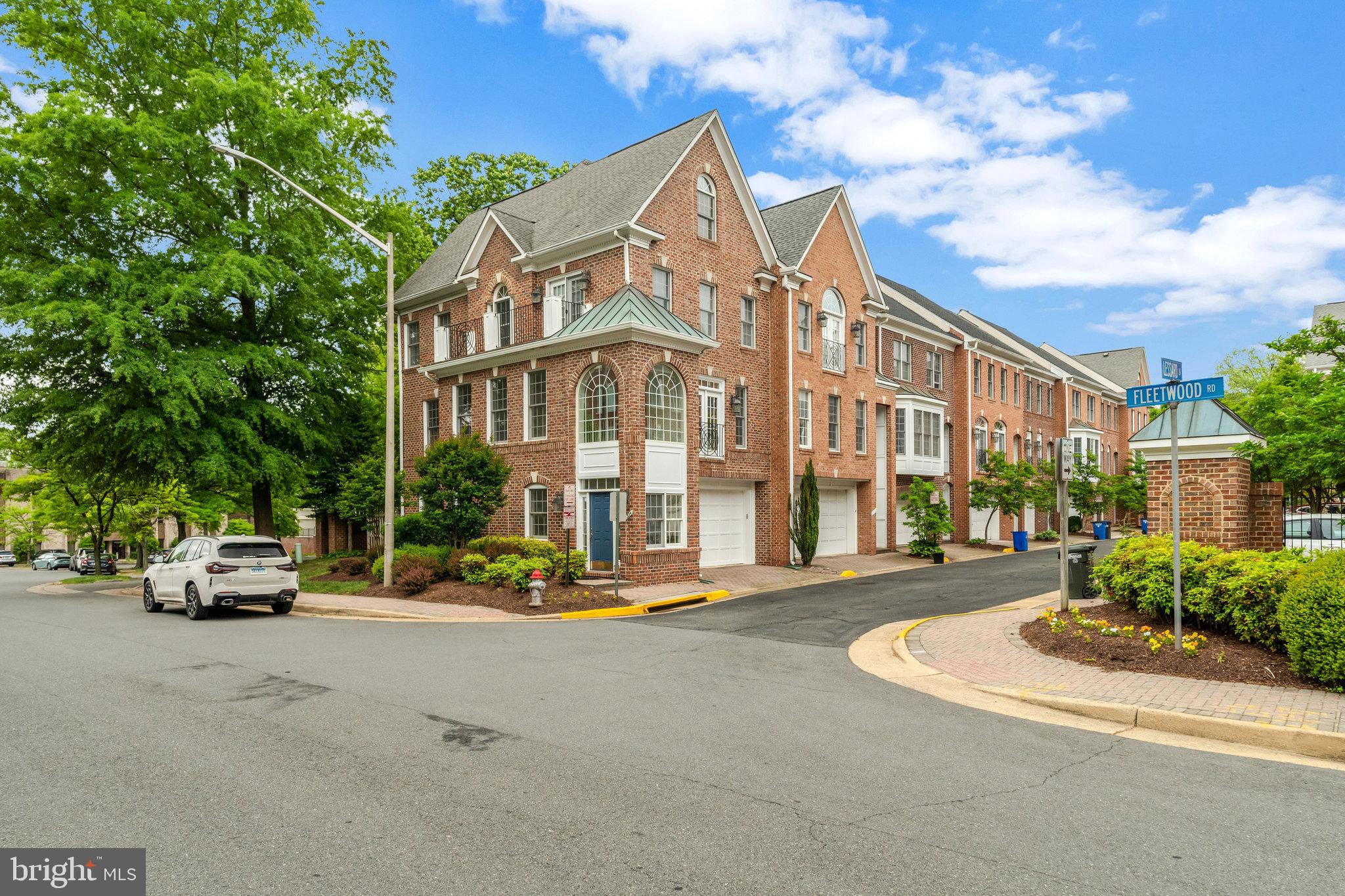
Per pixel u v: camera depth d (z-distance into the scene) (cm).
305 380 2438
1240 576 891
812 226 2623
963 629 1152
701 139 2280
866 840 440
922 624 1237
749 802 497
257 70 2298
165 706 742
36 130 2027
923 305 3775
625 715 713
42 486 3791
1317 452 980
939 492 2744
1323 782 550
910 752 610
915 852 425
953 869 404
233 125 2302
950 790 525
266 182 2303
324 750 604
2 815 472
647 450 1866
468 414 2470
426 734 648
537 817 471
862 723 694
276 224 2362
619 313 1878
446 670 924
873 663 982
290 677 879
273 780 535
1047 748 625
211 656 1030
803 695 801
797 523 2375
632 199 2097
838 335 2734
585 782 533
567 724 682
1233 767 582
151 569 1708
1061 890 383
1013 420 4041
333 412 2642
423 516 1986
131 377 1939
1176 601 877
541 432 2170
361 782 530
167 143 2066
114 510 3562
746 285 2405
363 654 1043
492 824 458
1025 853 425
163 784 525
